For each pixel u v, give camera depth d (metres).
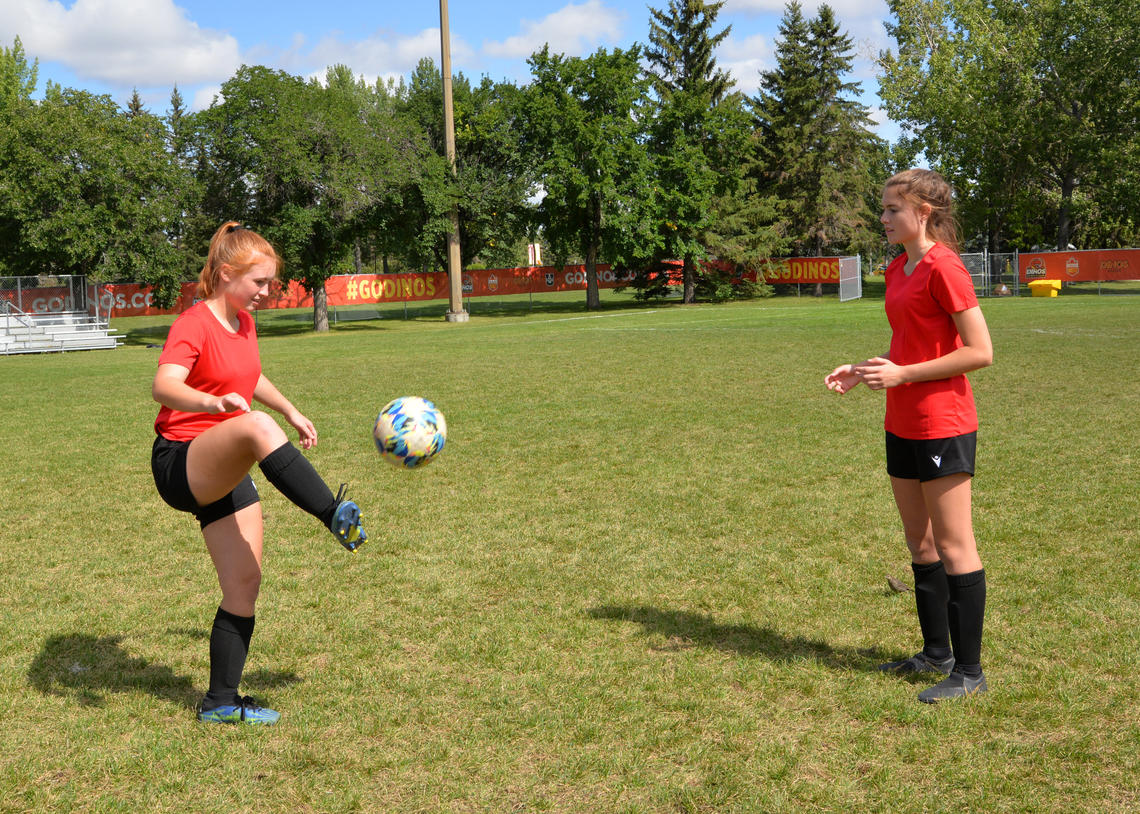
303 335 34.81
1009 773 3.02
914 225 3.67
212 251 3.50
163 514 7.14
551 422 10.84
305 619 4.72
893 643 4.23
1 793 3.05
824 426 9.95
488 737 3.38
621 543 5.96
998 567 5.16
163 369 3.28
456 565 5.61
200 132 34.47
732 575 5.25
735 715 3.51
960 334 3.52
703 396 12.53
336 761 3.22
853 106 57.28
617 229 43.84
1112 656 3.92
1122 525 5.87
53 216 32.47
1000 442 8.66
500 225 46.03
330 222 36.00
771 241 48.53
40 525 6.82
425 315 47.12
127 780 3.14
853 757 3.17
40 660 4.25
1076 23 45.34
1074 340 18.45
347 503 3.18
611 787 3.01
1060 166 49.12
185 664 4.21
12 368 23.31
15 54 58.16
